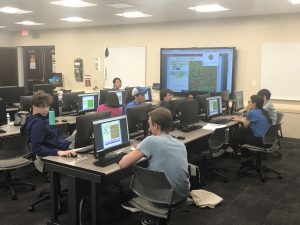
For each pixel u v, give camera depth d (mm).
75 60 10258
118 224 3338
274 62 7195
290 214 3607
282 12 6855
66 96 6199
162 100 5203
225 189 4309
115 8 6574
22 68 11570
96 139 3062
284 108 7074
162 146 2568
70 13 7281
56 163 3107
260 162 4840
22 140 3828
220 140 4469
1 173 4688
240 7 6309
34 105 3539
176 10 6730
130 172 3146
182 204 2648
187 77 8297
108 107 4789
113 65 9547
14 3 6148
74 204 3045
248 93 7590
